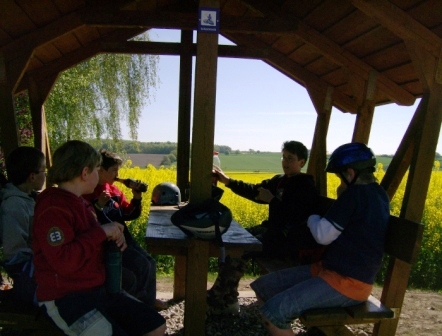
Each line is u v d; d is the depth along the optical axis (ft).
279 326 9.52
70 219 7.60
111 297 8.39
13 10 12.46
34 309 9.11
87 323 7.66
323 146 18.38
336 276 9.57
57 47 16.30
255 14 17.51
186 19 14.38
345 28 14.16
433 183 37.01
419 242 9.51
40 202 7.73
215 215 9.60
